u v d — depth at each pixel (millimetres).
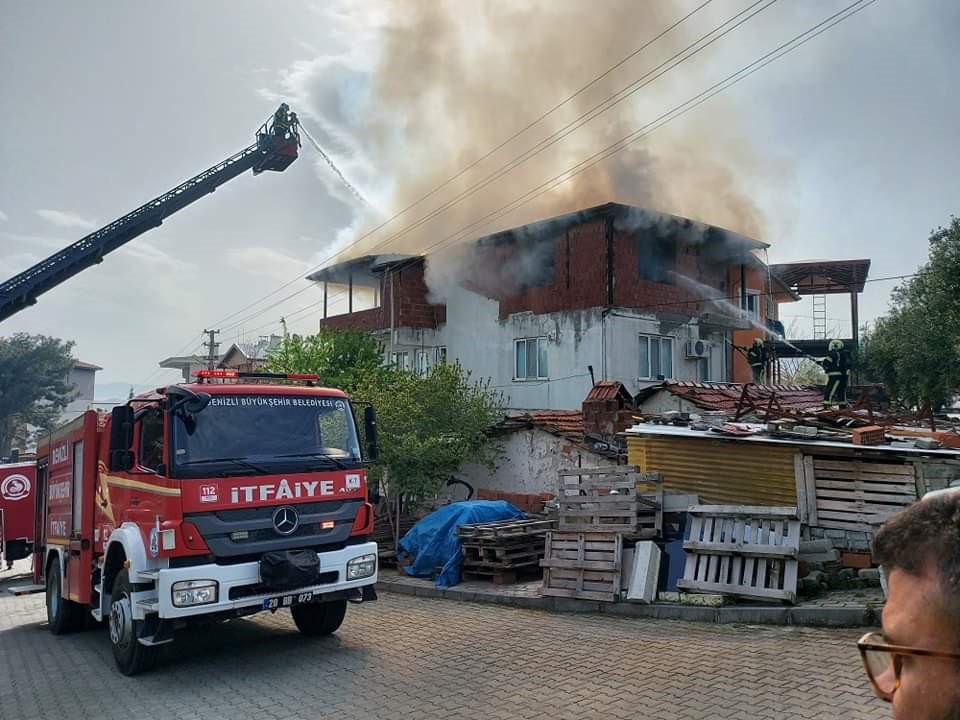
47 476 11484
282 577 7176
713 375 24969
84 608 10305
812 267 29656
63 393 55094
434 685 6641
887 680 1376
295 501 7586
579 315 22031
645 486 10188
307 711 6168
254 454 7539
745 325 24641
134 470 7707
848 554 9109
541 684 6453
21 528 18719
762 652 6883
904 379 22203
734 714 5422
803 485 9695
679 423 12133
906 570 1356
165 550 6863
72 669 8266
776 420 11320
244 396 7746
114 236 26625
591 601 9180
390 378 16844
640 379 21844
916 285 21312
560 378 22391
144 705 6602
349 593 7863
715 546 8688
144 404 7809
